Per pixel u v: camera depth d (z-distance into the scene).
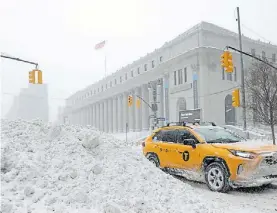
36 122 7.32
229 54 15.91
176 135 9.45
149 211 4.93
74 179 5.32
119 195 5.17
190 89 48.94
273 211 5.91
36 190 4.74
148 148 10.16
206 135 8.82
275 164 7.44
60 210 4.40
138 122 64.94
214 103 47.44
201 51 47.31
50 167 5.48
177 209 5.20
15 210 4.15
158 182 6.11
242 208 6.06
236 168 7.30
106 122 83.44
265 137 36.72
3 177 4.85
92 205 4.71
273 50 58.06
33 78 21.09
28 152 5.75
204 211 5.33
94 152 6.54
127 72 72.88
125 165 6.23
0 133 6.35
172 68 53.44
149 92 60.19
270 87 25.06
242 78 29.31
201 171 8.27
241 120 47.53
